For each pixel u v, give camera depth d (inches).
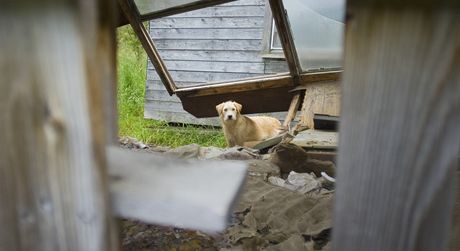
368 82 18.0
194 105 193.0
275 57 219.1
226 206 21.6
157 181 23.3
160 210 21.4
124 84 271.3
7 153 17.7
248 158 119.6
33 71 16.7
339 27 156.3
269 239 61.6
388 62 17.5
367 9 17.3
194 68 235.5
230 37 226.4
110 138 26.6
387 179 18.9
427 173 18.4
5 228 18.6
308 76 172.9
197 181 24.1
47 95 16.9
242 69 228.4
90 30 16.1
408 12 16.8
